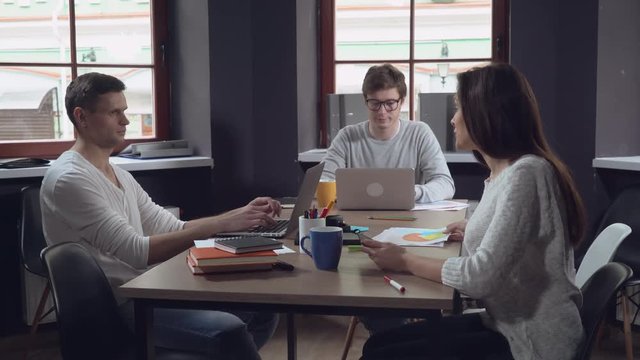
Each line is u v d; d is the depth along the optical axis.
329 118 4.08
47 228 2.31
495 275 1.69
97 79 2.38
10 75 3.88
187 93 4.19
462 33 4.16
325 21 4.27
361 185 2.91
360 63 4.28
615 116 3.84
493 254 1.69
